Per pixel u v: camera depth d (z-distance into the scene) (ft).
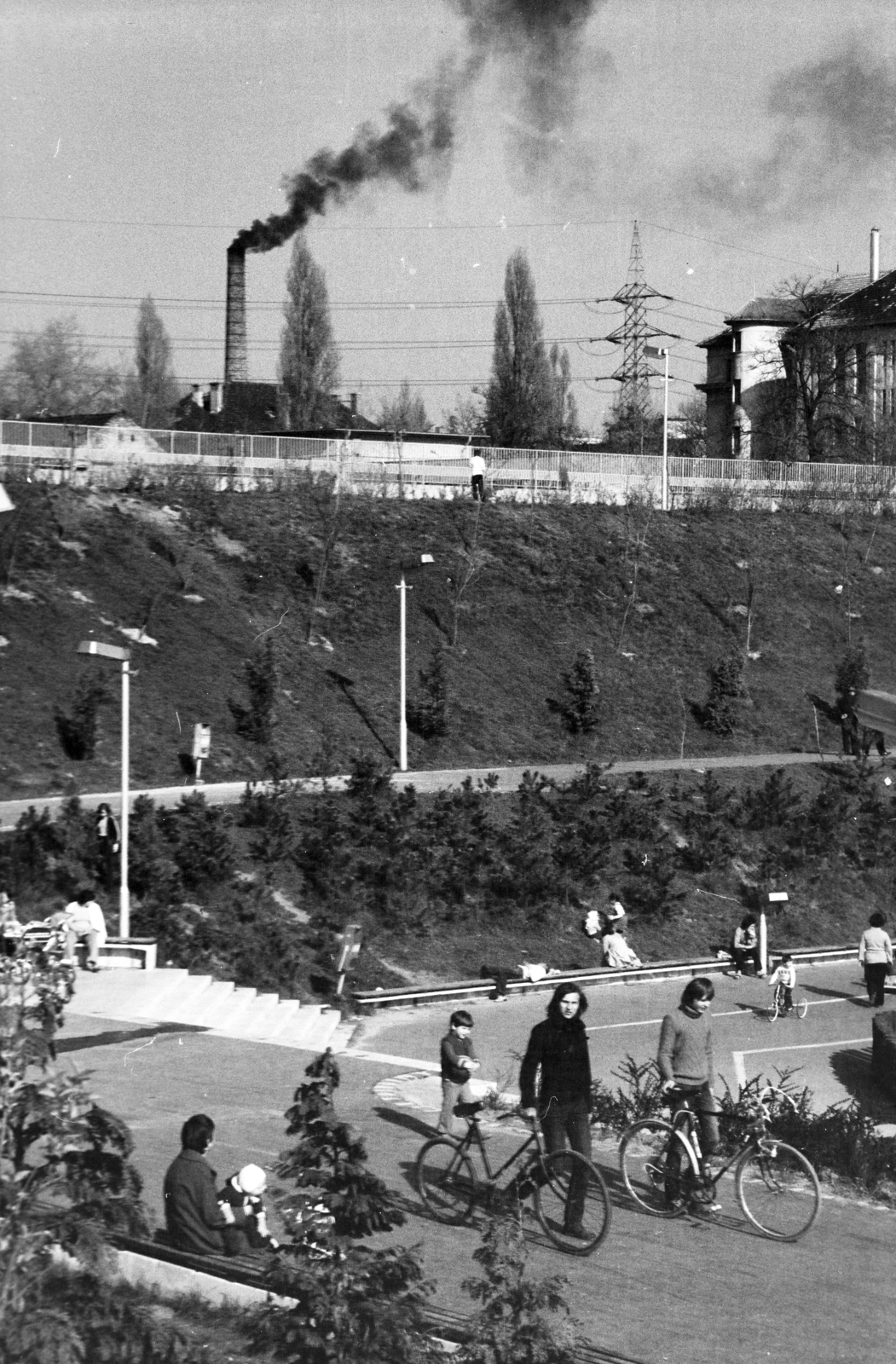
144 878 109.29
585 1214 37.37
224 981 95.66
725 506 244.83
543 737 176.86
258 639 174.60
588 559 215.92
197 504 195.52
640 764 172.35
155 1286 29.19
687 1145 40.88
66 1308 23.82
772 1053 92.63
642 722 186.50
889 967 110.11
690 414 416.46
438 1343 27.53
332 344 298.76
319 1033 89.45
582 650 196.44
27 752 139.85
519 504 225.76
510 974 111.65
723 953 124.67
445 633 190.49
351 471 216.54
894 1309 34.19
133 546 180.24
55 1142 24.62
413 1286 27.68
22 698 147.43
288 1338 25.81
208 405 309.22
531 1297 27.17
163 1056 65.00
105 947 94.32
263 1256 31.01
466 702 178.19
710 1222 40.93
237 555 189.06
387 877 122.21
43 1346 22.33
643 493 236.43
